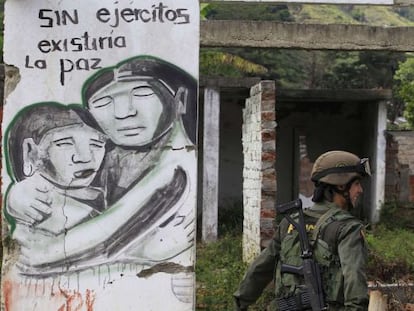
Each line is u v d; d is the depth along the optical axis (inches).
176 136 148.4
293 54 992.2
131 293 145.9
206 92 455.5
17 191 146.9
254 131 314.2
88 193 146.6
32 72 146.9
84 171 146.7
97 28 147.7
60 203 146.6
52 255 145.9
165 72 148.6
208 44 318.3
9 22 146.6
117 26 148.0
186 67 149.1
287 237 127.8
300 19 1529.3
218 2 206.8
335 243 120.5
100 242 146.1
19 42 146.9
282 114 604.7
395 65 952.3
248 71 739.4
